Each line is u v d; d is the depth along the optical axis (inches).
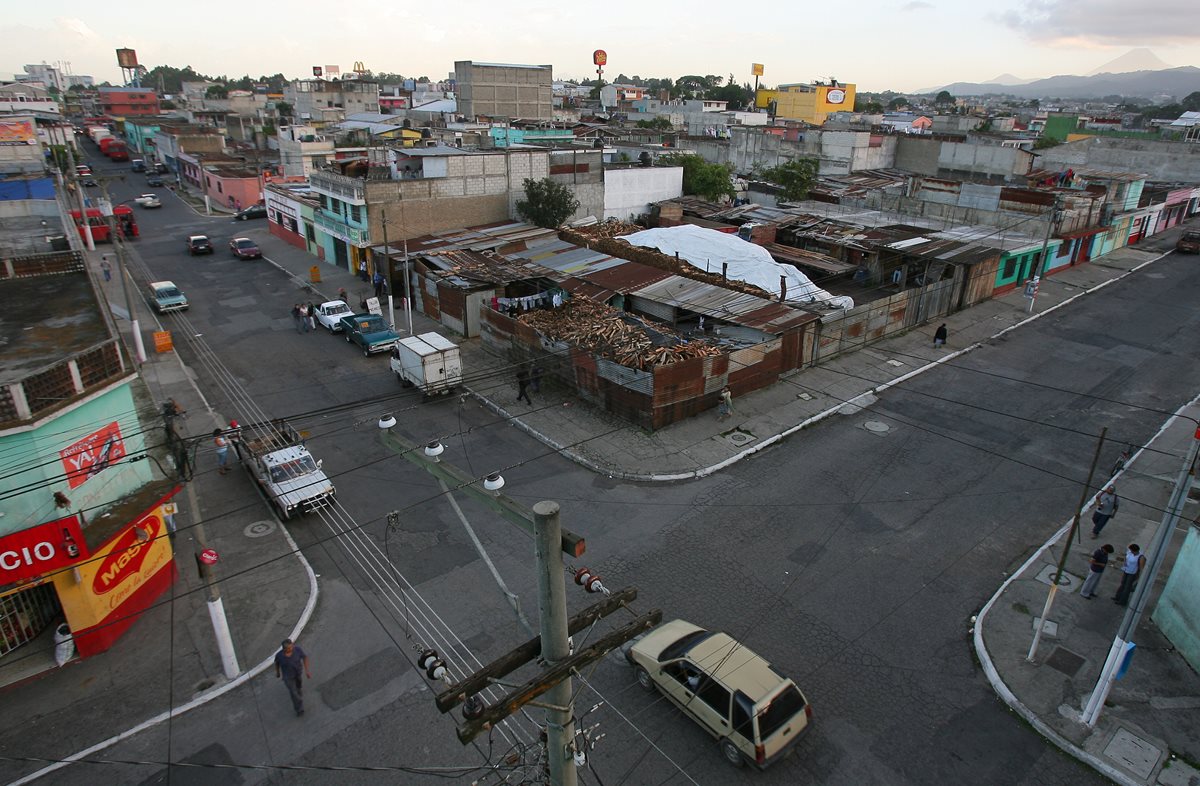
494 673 276.1
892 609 623.8
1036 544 713.6
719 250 1477.6
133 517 579.2
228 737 499.2
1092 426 964.6
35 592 585.9
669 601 631.8
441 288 1337.4
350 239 1627.7
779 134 2965.1
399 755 483.8
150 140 3759.8
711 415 993.5
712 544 713.6
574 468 861.2
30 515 526.6
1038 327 1366.9
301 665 509.4
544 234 1651.1
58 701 529.7
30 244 1398.9
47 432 522.6
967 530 737.0
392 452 898.1
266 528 745.6
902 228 1716.3
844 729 502.0
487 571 674.8
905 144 2785.4
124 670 558.6
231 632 597.6
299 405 1025.5
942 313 1407.5
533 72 4030.5
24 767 476.1
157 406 1007.6
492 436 944.3
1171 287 1635.1
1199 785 451.2
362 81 4660.4
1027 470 852.6
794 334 1108.5
